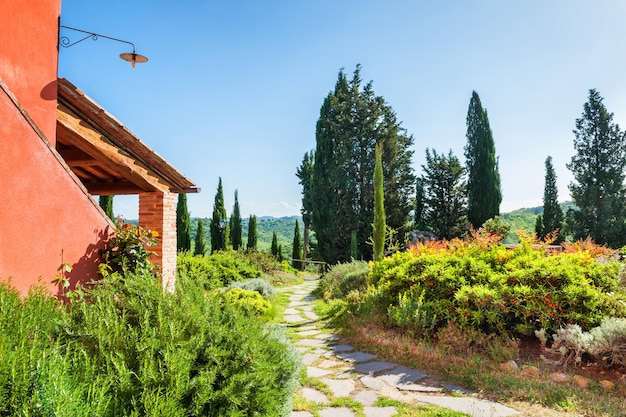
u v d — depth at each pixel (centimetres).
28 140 402
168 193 734
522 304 641
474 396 459
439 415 406
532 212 5522
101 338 222
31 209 405
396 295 830
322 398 468
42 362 171
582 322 588
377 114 2853
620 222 2927
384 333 724
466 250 934
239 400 244
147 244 561
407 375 543
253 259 2120
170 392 206
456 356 590
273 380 300
